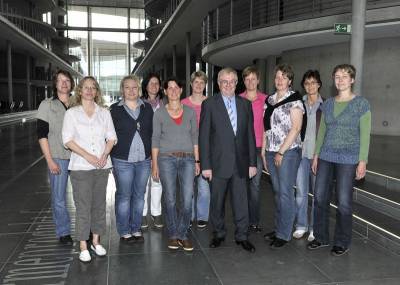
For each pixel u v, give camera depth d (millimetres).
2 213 5355
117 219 4281
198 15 21016
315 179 4145
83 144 3811
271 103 4277
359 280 3391
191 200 4133
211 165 4055
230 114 4012
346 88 3898
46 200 6043
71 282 3348
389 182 5652
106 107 4031
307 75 4398
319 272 3553
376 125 11984
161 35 28594
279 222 4215
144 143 4172
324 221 4125
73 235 4520
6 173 8234
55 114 4066
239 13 19141
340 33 6203
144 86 5062
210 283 3340
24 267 3646
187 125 4113
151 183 4805
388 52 11586
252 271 3580
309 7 13008
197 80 4758
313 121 4371
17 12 36719
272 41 12453
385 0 9656
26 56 41094
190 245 4047
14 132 18594
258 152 4672
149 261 3799
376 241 4270
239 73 23438
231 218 5238
